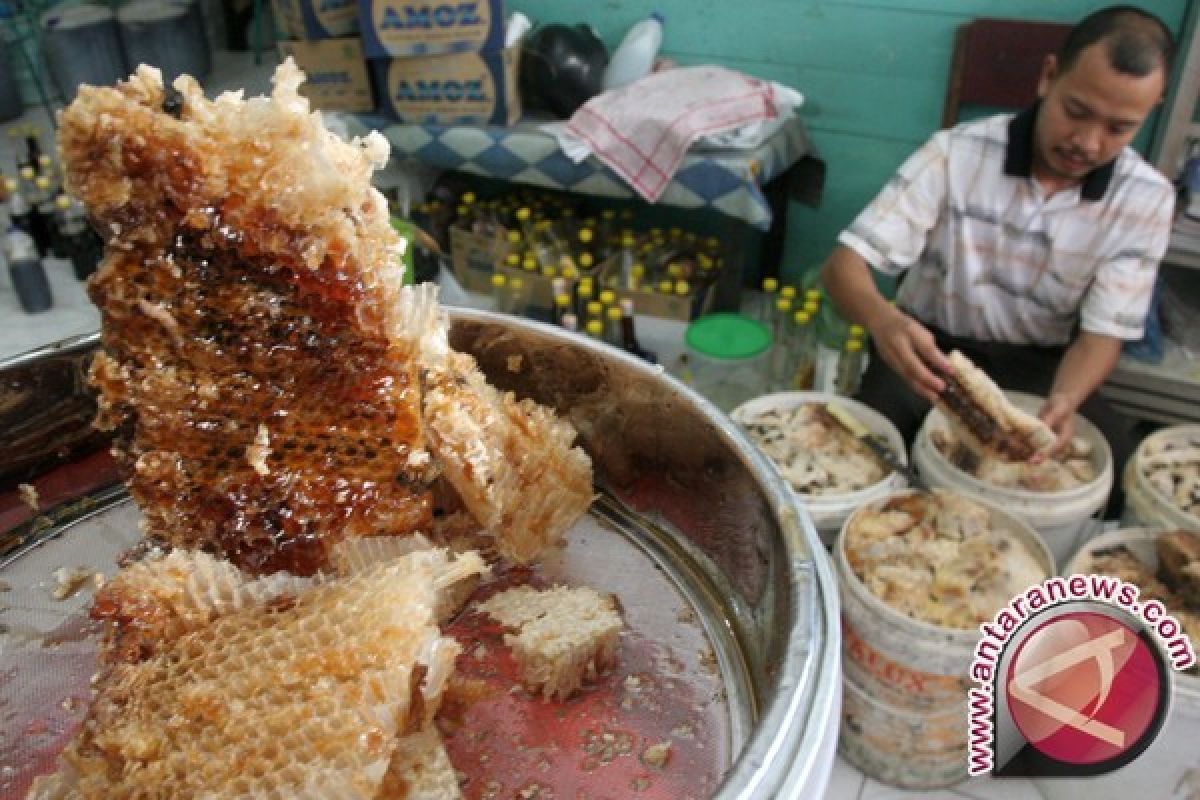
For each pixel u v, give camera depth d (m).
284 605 0.82
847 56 2.68
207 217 0.74
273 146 0.74
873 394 2.25
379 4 2.46
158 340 0.79
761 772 0.60
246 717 0.71
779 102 2.52
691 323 2.45
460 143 2.58
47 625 1.00
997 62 2.46
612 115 2.44
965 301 2.23
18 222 2.67
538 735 0.90
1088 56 1.75
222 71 3.47
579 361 1.09
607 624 0.95
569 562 1.10
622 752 0.89
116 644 0.81
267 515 0.86
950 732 1.54
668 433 1.05
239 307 0.78
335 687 0.73
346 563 0.88
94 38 3.25
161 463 0.84
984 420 1.77
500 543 1.03
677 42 2.85
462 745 0.89
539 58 2.57
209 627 0.80
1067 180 2.01
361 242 0.78
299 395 0.81
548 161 2.51
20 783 0.84
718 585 1.04
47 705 0.92
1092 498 1.76
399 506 0.89
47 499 1.14
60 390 1.09
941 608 1.51
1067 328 2.22
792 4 2.66
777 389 2.45
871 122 2.75
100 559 1.08
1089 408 2.16
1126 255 2.02
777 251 2.96
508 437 0.99
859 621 1.51
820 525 1.75
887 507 1.71
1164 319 2.46
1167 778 1.42
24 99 3.59
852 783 1.64
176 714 0.72
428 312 0.86
